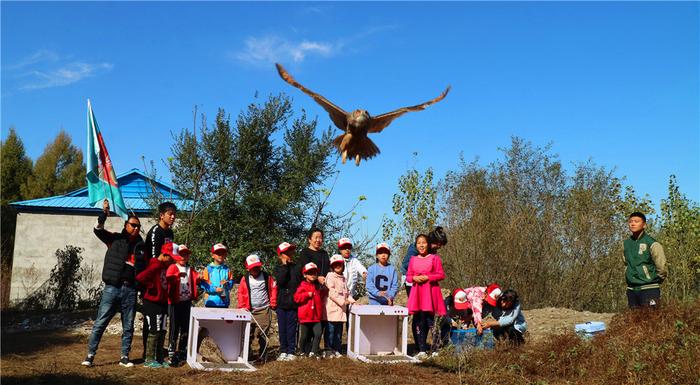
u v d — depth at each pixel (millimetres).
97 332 9195
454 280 17000
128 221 9484
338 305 10078
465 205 17469
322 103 7113
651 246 9438
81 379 8094
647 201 17859
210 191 17656
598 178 18328
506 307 10000
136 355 10438
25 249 24172
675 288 15531
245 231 17406
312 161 18125
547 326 12484
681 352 7875
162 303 9258
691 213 16891
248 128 17828
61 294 22281
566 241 17188
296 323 9906
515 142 19656
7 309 21328
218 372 8672
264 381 8156
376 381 8219
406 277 10711
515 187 18828
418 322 10430
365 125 7102
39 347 11305
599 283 16984
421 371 8914
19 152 47031
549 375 8453
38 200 25203
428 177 18047
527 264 16719
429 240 10688
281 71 6879
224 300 10125
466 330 10141
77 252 23094
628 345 8461
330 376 8422
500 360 8906
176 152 17484
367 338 10148
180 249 9766
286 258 9992
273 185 18500
